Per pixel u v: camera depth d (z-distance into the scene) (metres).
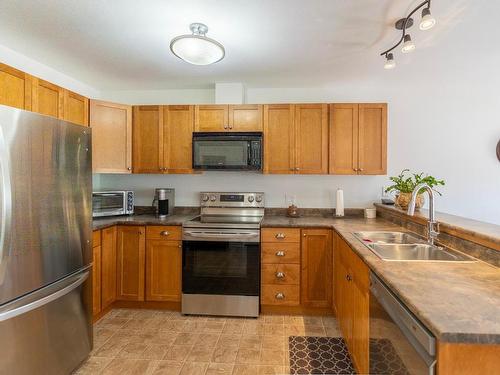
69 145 1.73
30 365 1.48
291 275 2.57
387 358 1.16
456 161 3.04
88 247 1.92
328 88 3.14
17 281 1.41
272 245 2.57
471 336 0.74
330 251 2.54
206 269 2.59
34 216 1.50
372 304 1.38
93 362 1.92
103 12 1.75
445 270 1.26
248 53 2.30
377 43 2.12
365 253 1.55
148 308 2.72
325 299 2.55
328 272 2.54
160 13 1.75
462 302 0.93
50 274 1.60
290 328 2.37
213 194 3.13
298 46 2.18
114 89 3.25
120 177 3.30
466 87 3.02
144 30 1.96
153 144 2.93
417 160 3.08
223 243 2.57
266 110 2.85
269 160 2.86
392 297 1.11
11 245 1.38
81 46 2.20
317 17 1.79
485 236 1.37
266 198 3.21
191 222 2.62
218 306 2.57
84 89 3.07
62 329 1.69
